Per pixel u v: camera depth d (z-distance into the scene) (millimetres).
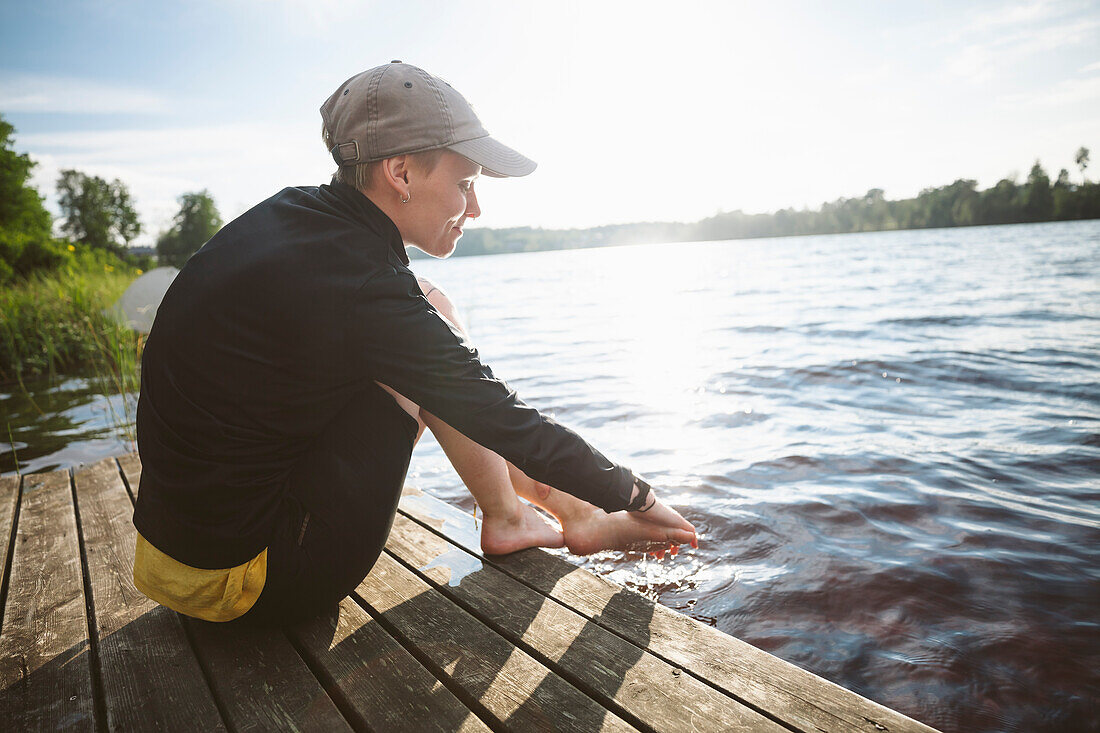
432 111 1216
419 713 1176
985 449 3549
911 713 1597
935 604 2062
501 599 1579
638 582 2275
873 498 2934
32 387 7871
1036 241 40312
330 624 1491
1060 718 1559
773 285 20969
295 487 1247
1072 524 2596
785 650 1864
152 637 1481
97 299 10797
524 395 5820
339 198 1241
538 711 1168
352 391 1224
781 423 4348
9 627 1560
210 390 1082
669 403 5168
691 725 1110
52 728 1182
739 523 2732
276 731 1143
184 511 1131
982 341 7215
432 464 3934
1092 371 5375
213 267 1105
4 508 2445
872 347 7262
